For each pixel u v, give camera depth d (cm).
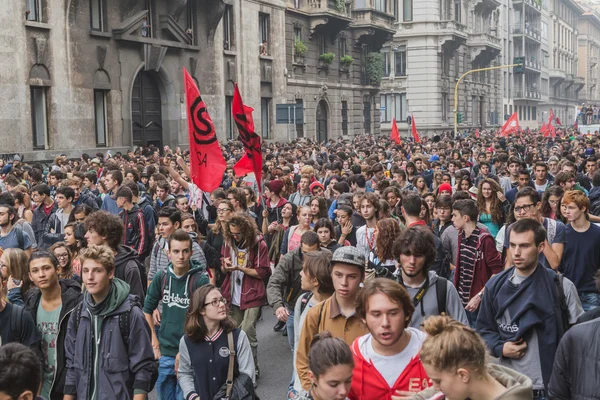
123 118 2736
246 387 532
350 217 910
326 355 365
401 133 5984
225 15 3369
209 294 533
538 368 502
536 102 9569
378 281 405
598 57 13988
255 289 809
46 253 574
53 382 564
